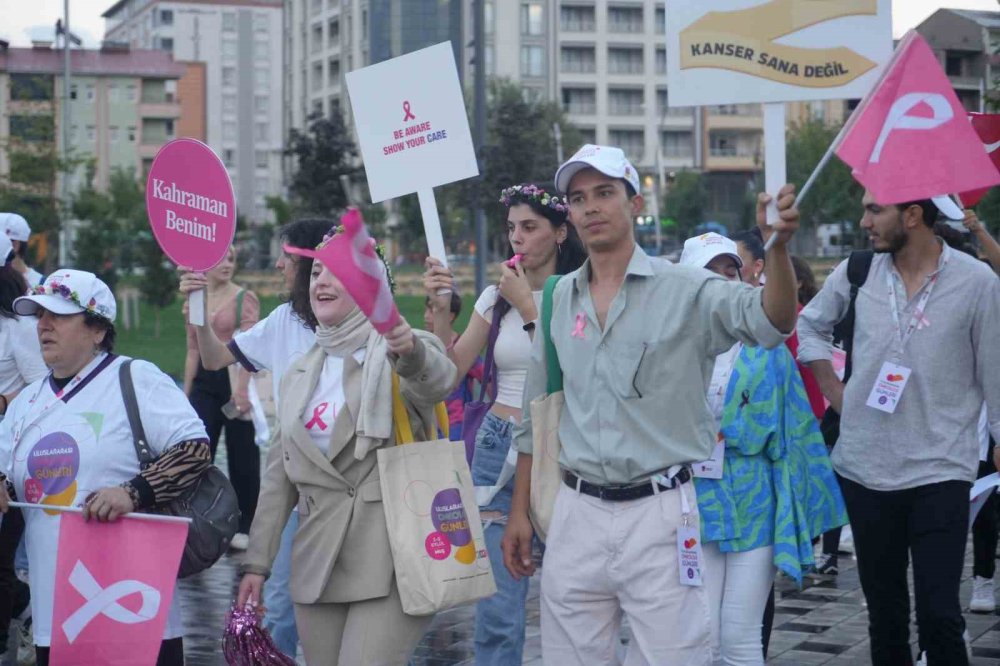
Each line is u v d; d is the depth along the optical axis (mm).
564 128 68812
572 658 4691
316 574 4812
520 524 4922
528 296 5895
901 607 5766
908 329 5551
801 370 6891
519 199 6062
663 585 4461
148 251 38438
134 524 4746
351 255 4203
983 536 8195
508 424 5992
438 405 5227
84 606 4742
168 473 4762
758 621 5441
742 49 4609
